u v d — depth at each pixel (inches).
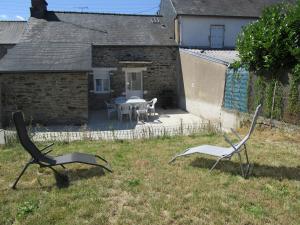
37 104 564.1
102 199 202.2
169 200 197.8
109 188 221.3
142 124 565.3
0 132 449.4
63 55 609.9
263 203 193.6
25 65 561.3
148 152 315.3
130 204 194.5
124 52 765.3
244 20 848.3
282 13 397.1
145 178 238.2
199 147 275.9
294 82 360.8
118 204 195.8
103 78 757.3
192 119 614.5
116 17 887.1
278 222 171.6
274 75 393.1
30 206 192.9
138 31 831.7
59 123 569.9
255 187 218.4
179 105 784.3
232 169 254.4
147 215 179.9
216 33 833.5
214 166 247.6
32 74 557.0
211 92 580.1
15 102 560.1
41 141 381.4
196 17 812.6
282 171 249.4
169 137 389.4
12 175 251.0
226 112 511.8
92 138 397.1
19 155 311.4
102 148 337.7
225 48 834.8
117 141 373.4
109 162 281.4
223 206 189.2
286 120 376.2
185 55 727.1
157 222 172.6
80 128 528.1
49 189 221.6
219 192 209.5
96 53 751.1
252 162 273.3
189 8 821.2
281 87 383.2
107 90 762.8
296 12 368.8
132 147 339.0
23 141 234.8
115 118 634.2
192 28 812.0
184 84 739.4
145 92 780.6
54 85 562.9
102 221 174.2
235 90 488.4
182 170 254.8
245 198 200.2
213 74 570.6
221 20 832.9
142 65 768.9
